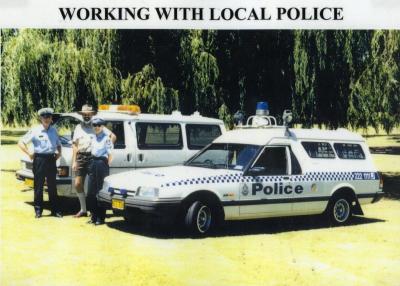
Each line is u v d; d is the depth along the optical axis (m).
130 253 6.02
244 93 12.43
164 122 8.85
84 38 11.72
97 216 7.45
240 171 7.10
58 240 6.51
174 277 5.20
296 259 6.08
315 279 5.34
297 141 7.78
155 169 7.37
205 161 7.61
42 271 5.25
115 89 11.74
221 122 9.55
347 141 8.42
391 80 13.07
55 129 7.78
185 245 6.44
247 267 5.66
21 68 11.59
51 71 11.60
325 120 13.16
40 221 7.56
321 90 12.78
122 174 7.29
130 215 6.77
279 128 8.02
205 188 6.74
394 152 26.89
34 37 11.68
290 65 12.44
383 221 8.71
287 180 7.44
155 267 5.51
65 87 11.55
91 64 11.55
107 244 6.38
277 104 12.57
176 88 12.18
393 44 12.62
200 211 6.77
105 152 7.39
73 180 7.93
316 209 7.82
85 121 7.68
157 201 6.46
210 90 12.09
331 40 12.34
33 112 11.87
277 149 7.51
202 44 11.95
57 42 11.62
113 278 5.12
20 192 10.58
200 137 9.25
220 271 5.46
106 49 11.70
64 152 7.97
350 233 7.60
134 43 11.88
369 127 13.80
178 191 6.56
